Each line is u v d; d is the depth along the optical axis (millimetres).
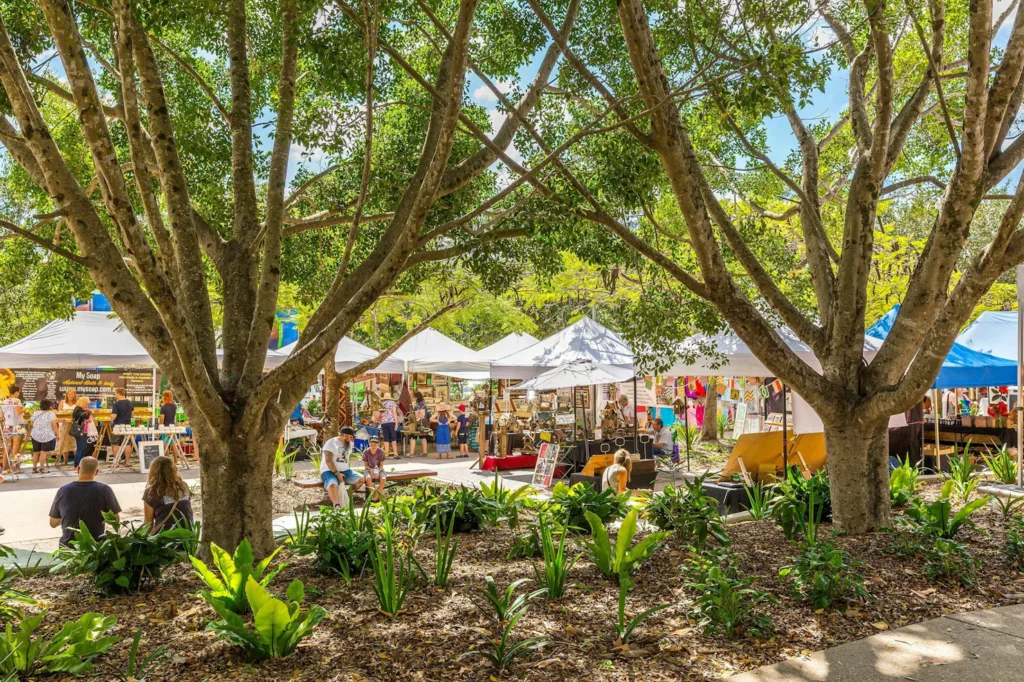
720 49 7914
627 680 4305
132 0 6703
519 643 4527
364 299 6500
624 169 7840
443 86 8250
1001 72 6895
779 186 11758
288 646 4641
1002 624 5277
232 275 7879
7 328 22688
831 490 8102
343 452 11555
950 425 16922
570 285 22688
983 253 6453
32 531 9898
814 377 7805
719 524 7438
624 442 16719
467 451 21062
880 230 23016
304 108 9766
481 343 34031
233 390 7285
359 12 7656
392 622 5277
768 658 4664
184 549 7172
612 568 6305
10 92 5469
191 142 9344
